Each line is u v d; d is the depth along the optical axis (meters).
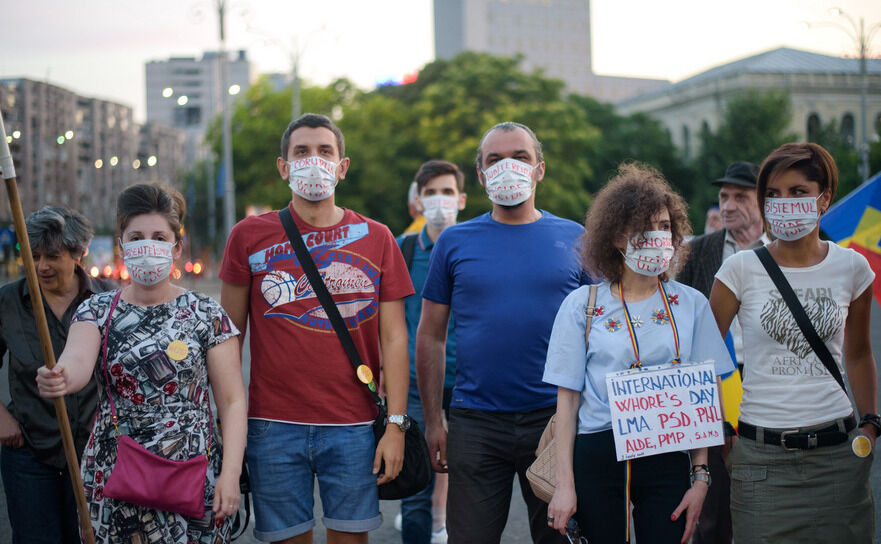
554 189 44.06
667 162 56.16
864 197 4.85
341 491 3.69
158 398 3.24
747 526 3.47
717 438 3.17
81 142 102.25
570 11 153.50
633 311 3.24
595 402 3.24
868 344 3.59
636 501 3.24
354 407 3.73
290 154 3.87
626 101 83.12
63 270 3.95
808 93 67.88
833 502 3.37
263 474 3.68
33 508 3.84
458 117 44.41
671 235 3.25
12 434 3.81
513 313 3.81
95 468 3.24
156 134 124.69
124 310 3.30
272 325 3.74
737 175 4.75
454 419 3.92
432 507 5.18
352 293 3.79
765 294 3.46
